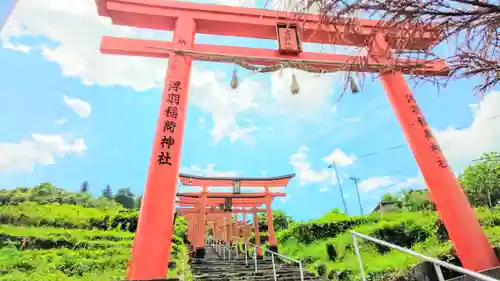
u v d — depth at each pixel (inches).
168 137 215.2
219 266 450.0
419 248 370.9
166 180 199.8
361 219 690.8
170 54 247.4
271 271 386.3
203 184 697.0
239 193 698.8
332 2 90.7
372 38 102.3
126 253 462.6
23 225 636.1
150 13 273.4
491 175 434.9
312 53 285.9
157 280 164.1
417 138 252.4
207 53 245.9
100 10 272.1
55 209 762.8
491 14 88.1
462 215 220.1
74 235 569.6
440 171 237.3
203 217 695.1
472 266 205.0
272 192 782.5
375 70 166.6
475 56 97.0
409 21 91.0
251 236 1130.0
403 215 545.0
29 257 381.4
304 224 750.5
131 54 267.7
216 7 287.9
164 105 227.0
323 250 523.5
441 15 88.0
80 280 321.4
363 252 441.1
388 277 284.5
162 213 188.4
